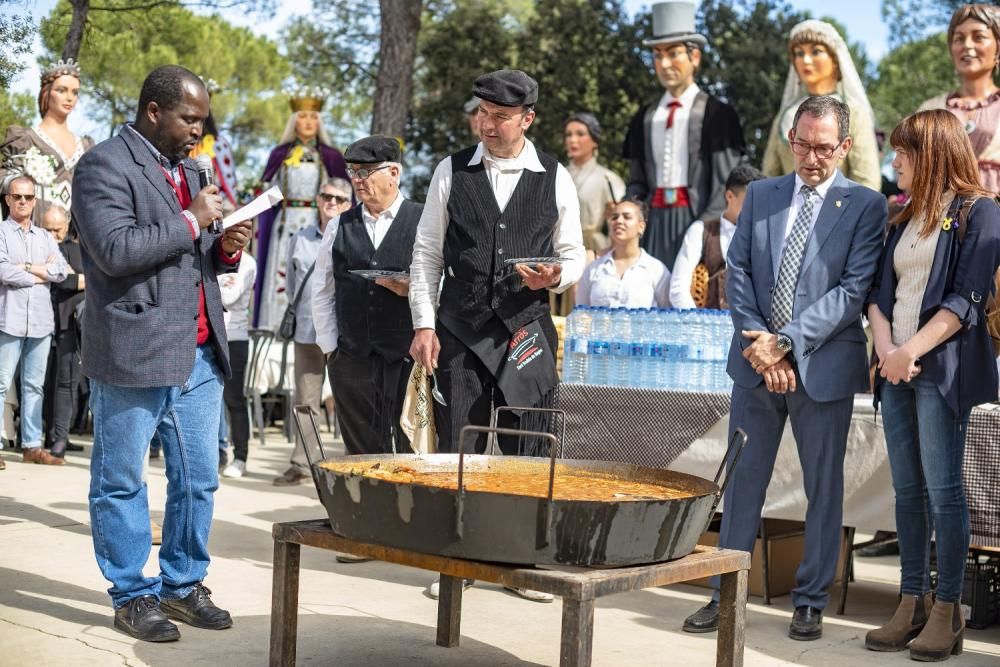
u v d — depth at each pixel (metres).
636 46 21.42
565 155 21.14
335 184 6.65
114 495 3.44
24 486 6.27
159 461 7.84
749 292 4.01
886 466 4.20
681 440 4.52
